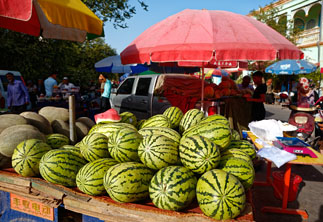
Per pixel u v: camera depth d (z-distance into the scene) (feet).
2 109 31.24
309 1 75.56
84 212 7.08
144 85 29.22
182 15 15.58
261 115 20.70
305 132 19.84
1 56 41.22
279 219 12.37
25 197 7.88
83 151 8.29
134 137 7.95
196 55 12.96
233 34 13.37
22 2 10.53
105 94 37.52
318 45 71.87
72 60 57.72
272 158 10.73
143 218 6.54
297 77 63.26
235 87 23.94
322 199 14.35
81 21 13.34
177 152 7.79
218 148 7.50
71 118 10.34
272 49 12.92
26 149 8.24
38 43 43.52
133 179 6.86
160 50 13.56
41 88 41.14
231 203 6.11
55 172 7.62
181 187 6.53
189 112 10.53
